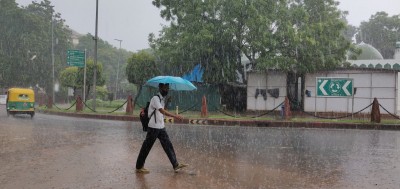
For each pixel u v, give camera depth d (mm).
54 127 16297
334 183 6766
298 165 8375
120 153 9609
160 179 6848
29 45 50375
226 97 27859
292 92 25312
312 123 17969
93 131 14828
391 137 13594
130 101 22797
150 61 27922
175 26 26328
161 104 7312
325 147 11078
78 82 34094
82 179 6766
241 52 26328
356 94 23062
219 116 21484
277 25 23906
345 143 11938
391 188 6438
